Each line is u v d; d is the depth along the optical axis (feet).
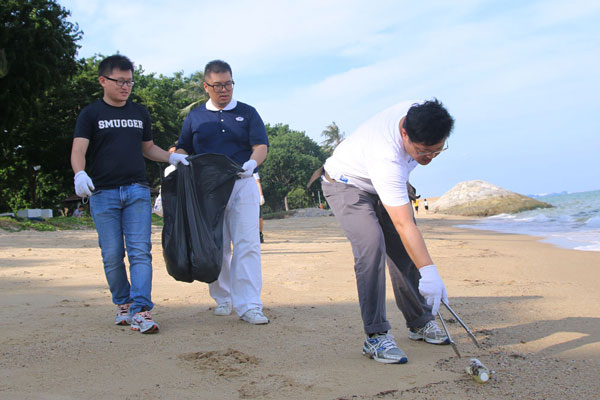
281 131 234.79
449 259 23.99
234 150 12.19
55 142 92.12
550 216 76.59
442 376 7.65
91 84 92.17
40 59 60.13
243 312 11.21
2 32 55.57
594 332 9.82
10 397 6.68
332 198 9.18
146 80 119.75
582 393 6.84
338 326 10.78
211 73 11.96
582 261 22.06
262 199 20.43
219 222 10.93
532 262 22.35
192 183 10.89
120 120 11.13
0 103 60.39
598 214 69.15
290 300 13.64
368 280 8.63
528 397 6.77
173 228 10.77
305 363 8.33
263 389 7.14
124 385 7.25
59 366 8.02
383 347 8.40
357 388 7.19
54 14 60.90
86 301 13.28
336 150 9.51
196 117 12.32
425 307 9.64
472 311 12.01
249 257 11.44
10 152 90.48
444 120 7.50
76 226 54.34
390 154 8.19
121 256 11.08
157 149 11.99
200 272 10.59
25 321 10.94
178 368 8.01
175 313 12.17
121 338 9.73
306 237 42.14
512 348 9.00
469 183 120.88
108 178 11.05
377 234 8.69
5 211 136.46
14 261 22.29
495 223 68.03
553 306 12.41
